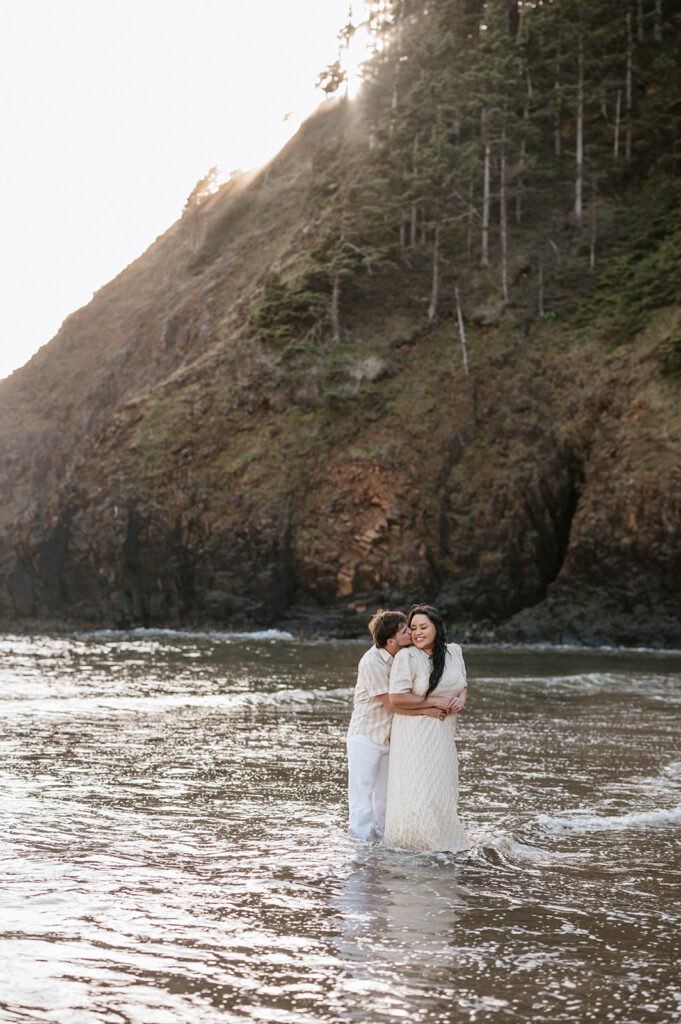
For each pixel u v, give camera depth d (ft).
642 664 81.76
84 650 95.91
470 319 174.09
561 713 41.55
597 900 14.16
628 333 153.07
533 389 155.63
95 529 159.53
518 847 17.72
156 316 273.54
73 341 300.61
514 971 10.92
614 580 124.47
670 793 23.84
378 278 185.68
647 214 181.16
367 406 164.35
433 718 18.02
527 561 139.33
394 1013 9.59
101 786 22.97
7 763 25.61
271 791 23.20
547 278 176.35
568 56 190.60
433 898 14.07
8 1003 9.54
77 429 261.85
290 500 154.30
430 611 18.57
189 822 19.44
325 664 74.23
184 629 149.89
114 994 9.92
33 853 16.19
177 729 33.99
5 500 248.73
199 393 176.45
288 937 12.01
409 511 146.51
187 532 156.87
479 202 192.95
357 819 18.94
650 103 188.34
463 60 199.93
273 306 179.73
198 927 12.37
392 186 192.65
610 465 132.87
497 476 146.00
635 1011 9.80
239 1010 9.58
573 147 201.57
